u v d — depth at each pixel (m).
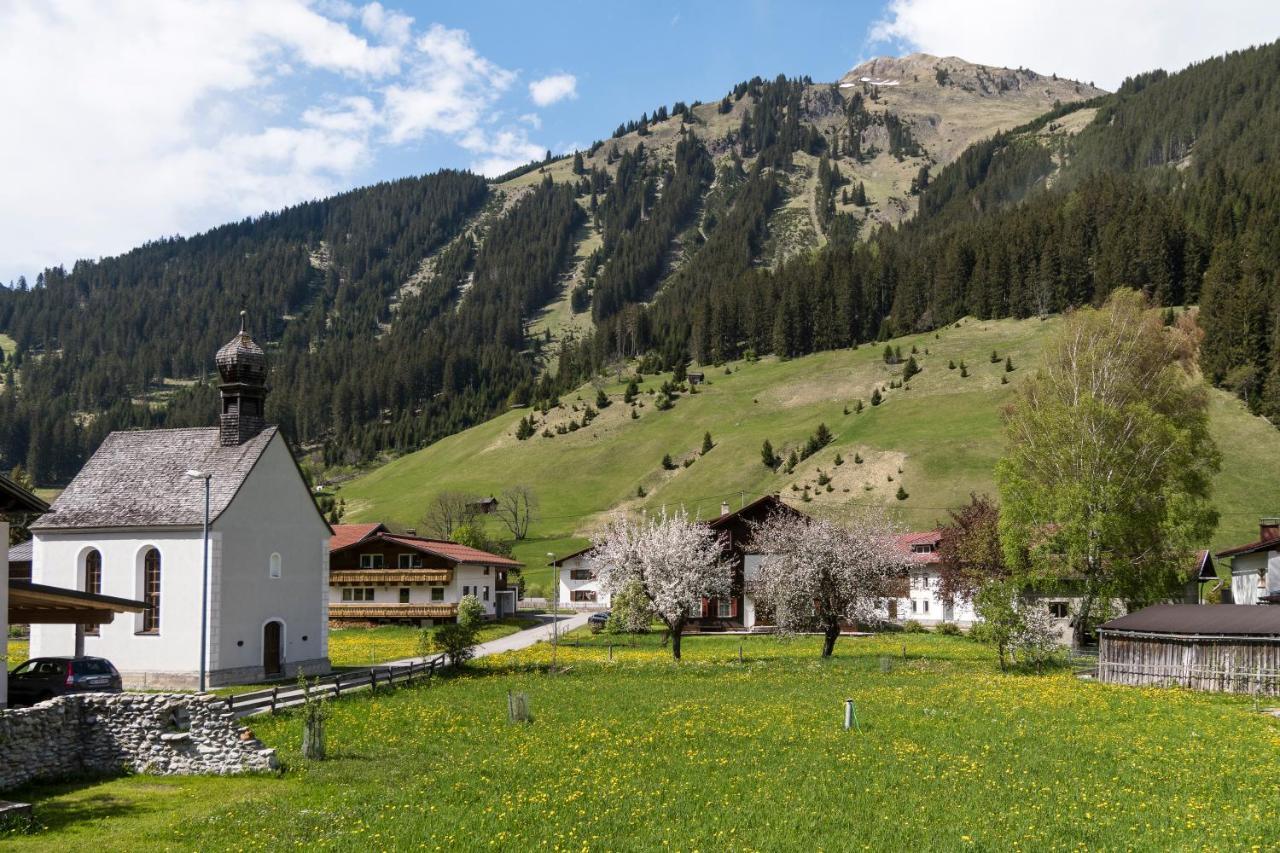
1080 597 61.00
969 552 75.19
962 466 149.38
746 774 24.41
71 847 18.39
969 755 26.66
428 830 19.30
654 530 62.69
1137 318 68.94
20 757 23.73
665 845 18.20
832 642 60.47
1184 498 58.28
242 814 20.77
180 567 46.16
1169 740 28.95
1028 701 37.97
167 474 49.56
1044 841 18.20
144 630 46.56
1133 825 19.28
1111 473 59.75
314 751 27.16
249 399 51.47
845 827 19.38
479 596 99.50
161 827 19.81
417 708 37.12
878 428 174.62
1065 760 25.91
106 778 24.69
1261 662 41.84
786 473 168.62
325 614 53.50
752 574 87.88
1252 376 147.50
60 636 47.09
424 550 92.38
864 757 26.39
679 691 42.84
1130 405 61.50
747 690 43.00
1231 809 20.53
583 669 52.97
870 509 64.44
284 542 50.59
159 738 25.34
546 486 196.00
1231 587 84.75
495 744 29.28
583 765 25.69
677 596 58.69
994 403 174.50
